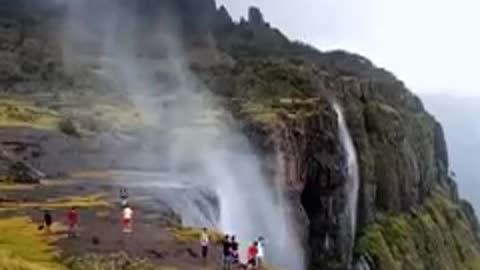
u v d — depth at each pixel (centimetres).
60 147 11794
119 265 5069
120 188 8875
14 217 6781
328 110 19138
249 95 19438
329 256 18538
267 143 14900
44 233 6078
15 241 5684
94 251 5466
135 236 6175
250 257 5831
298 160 16362
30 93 18325
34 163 10362
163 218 7125
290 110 17588
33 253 5278
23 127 13125
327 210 18288
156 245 5909
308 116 17588
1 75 19188
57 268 4825
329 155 18300
